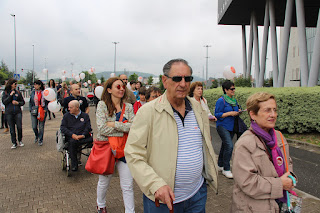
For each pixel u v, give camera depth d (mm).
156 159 1814
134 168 1769
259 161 1777
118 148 2891
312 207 3402
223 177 4598
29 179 4652
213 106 12062
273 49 16141
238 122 4496
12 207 3525
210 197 3793
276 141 1846
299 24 11148
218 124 4578
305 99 7375
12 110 6973
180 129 1894
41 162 5758
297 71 34469
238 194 1867
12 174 4926
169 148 1817
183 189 1884
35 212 3381
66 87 11406
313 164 5316
